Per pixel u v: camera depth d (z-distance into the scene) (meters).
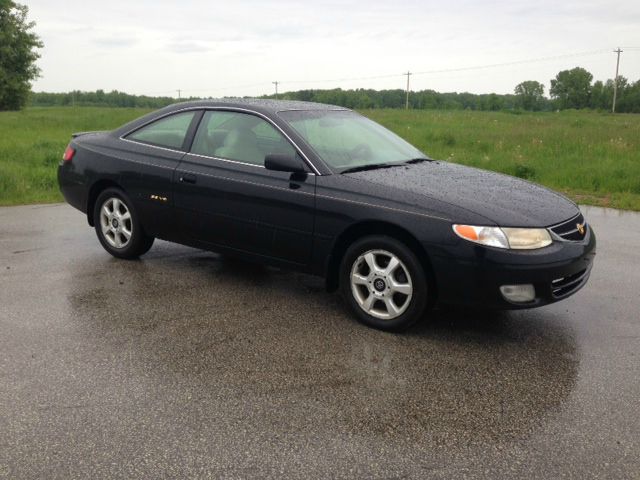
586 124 27.05
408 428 3.06
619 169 11.84
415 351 4.00
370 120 5.80
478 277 3.93
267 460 2.78
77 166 6.05
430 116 33.19
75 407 3.20
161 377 3.56
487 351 4.02
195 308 4.71
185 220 5.28
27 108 68.56
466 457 2.83
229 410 3.20
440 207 4.07
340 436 2.98
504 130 22.16
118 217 5.86
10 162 12.58
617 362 3.88
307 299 4.97
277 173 4.73
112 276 5.47
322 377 3.60
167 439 2.93
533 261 3.90
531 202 4.33
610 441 2.97
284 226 4.66
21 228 7.41
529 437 3.00
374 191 4.30
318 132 4.96
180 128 5.47
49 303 4.75
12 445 2.86
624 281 5.59
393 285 4.22
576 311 4.81
